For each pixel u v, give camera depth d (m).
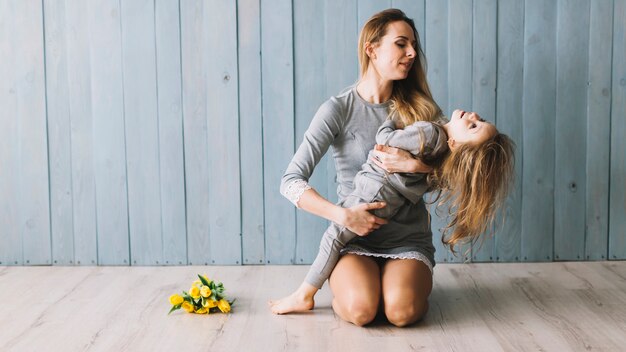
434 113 2.24
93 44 2.70
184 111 2.72
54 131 2.75
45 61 2.71
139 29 2.69
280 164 2.74
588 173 2.73
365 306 2.06
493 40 2.66
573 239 2.77
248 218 2.77
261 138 2.73
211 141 2.73
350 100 2.25
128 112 2.73
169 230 2.79
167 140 2.74
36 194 2.78
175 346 1.97
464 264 2.77
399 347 1.95
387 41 2.16
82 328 2.11
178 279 2.61
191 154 2.74
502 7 2.65
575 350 1.92
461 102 2.69
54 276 2.66
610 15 2.66
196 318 2.20
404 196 2.15
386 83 2.24
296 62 2.68
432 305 2.31
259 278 2.61
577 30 2.66
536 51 2.67
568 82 2.69
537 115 2.70
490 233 2.75
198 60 2.69
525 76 2.68
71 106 2.73
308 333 2.06
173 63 2.70
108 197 2.78
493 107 2.69
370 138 2.24
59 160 2.76
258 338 2.03
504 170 2.08
